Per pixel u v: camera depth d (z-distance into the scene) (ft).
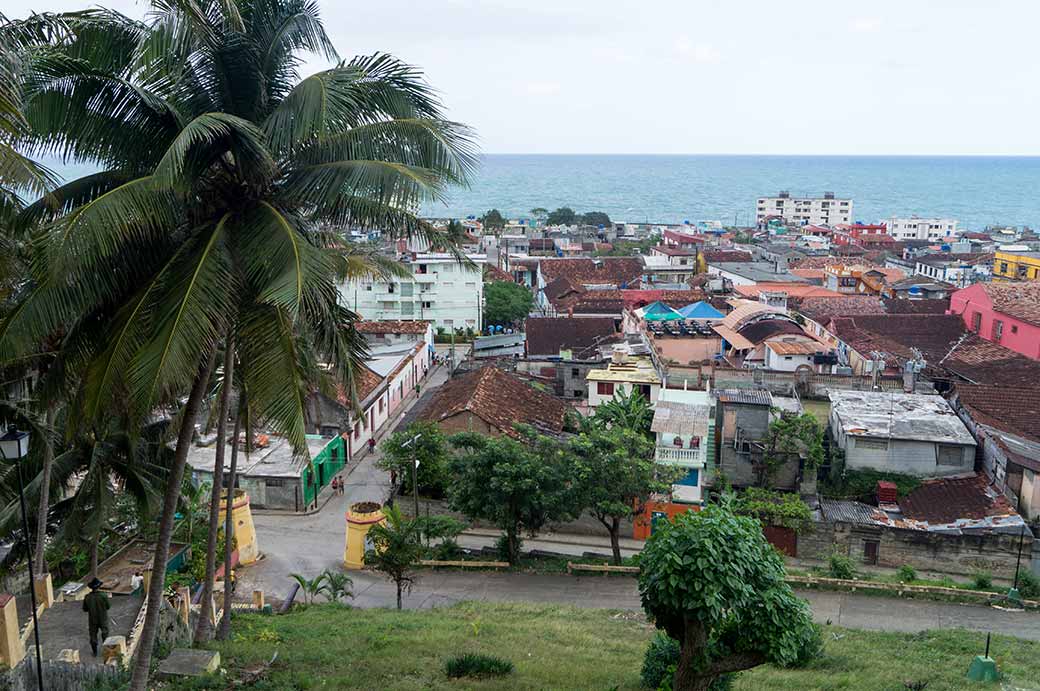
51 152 46.75
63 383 50.47
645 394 165.37
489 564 112.47
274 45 51.08
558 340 227.81
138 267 47.65
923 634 86.07
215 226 48.03
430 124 49.14
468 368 203.41
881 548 119.65
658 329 203.31
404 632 79.36
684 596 47.03
